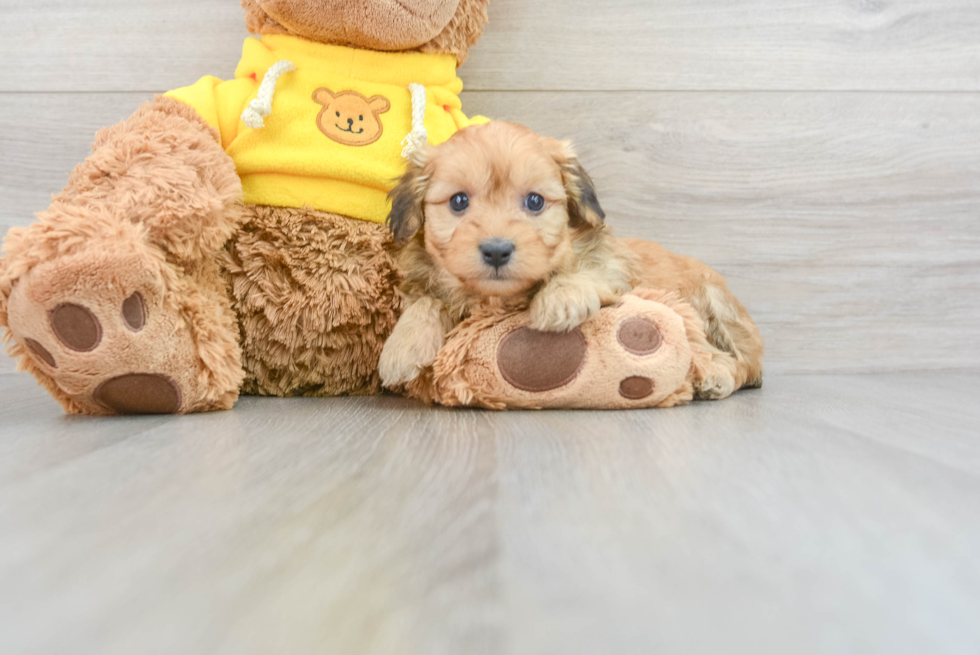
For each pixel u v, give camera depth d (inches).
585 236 23.8
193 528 14.1
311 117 25.0
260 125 24.2
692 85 30.2
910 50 30.4
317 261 24.3
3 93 29.6
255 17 26.0
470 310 23.1
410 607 10.6
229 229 23.1
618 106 30.2
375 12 24.6
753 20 30.1
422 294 23.5
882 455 17.7
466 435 19.2
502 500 15.3
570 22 30.0
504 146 22.1
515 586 11.4
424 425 20.2
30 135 29.6
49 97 29.6
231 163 23.6
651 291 23.6
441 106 26.7
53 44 29.5
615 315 22.1
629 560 12.5
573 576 11.8
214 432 19.5
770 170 30.5
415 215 23.0
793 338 30.9
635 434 19.3
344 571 12.0
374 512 14.8
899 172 30.6
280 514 14.7
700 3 30.0
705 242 30.6
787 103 30.4
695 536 13.8
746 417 21.4
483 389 22.1
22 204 29.8
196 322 21.8
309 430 19.7
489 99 30.1
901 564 12.5
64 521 14.5
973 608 10.8
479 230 21.3
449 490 15.7
